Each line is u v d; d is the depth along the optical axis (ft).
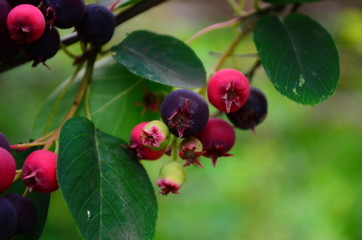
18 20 0.66
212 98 0.69
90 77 0.76
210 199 1.77
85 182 0.67
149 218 0.67
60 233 1.51
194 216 1.74
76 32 0.77
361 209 1.61
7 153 0.64
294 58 0.75
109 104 0.81
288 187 1.73
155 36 0.75
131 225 0.66
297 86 0.74
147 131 0.68
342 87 1.69
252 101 0.75
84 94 0.80
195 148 0.68
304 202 1.68
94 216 0.65
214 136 0.70
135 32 0.75
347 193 1.64
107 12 0.72
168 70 0.73
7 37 0.69
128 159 0.70
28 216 0.67
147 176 0.70
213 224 1.72
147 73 0.73
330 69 0.75
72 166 0.67
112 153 0.69
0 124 1.70
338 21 1.61
